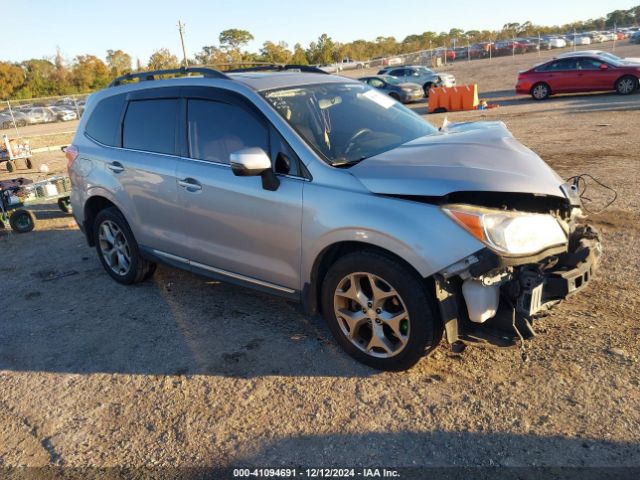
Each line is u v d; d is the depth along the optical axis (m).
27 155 15.06
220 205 4.01
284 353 3.83
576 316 3.93
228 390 3.47
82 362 3.99
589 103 16.81
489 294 3.05
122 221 5.06
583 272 3.21
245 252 4.00
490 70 37.09
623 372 3.24
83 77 64.12
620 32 55.25
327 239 3.40
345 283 3.50
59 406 3.48
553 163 8.91
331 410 3.18
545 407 3.02
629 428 2.81
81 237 7.37
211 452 2.93
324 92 4.27
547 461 2.65
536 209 3.45
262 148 3.80
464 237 2.96
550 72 19.17
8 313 4.97
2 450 3.12
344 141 3.83
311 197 3.47
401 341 3.30
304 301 3.73
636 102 15.61
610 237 5.42
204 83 4.27
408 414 3.08
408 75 26.86
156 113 4.61
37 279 5.82
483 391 3.21
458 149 3.53
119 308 4.86
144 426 3.20
